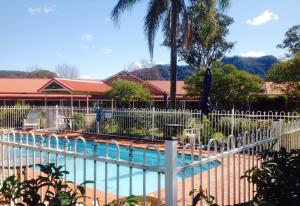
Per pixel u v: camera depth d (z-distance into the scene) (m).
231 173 7.73
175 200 3.39
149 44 20.44
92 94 28.19
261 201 3.46
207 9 20.16
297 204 3.52
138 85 27.67
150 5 20.56
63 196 3.44
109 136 18.02
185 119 15.96
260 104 31.08
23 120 22.28
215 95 24.78
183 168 3.58
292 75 25.34
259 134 5.61
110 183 9.57
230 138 4.69
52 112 22.23
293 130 8.23
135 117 17.98
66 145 4.31
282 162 3.90
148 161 10.77
